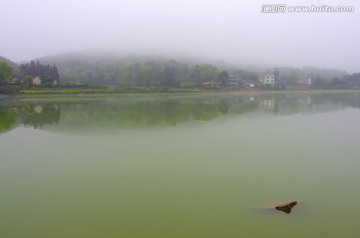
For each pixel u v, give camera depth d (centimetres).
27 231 1120
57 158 2028
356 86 14638
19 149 2286
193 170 1752
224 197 1379
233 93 11556
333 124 3300
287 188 1473
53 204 1335
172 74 13650
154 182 1572
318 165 1819
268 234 1077
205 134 2734
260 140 2486
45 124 3428
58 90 9106
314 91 13325
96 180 1614
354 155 2023
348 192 1419
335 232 1086
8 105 6141
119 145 2350
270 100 7488
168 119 3700
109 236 1080
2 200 1385
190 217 1200
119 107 5406
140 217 1207
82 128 3111
